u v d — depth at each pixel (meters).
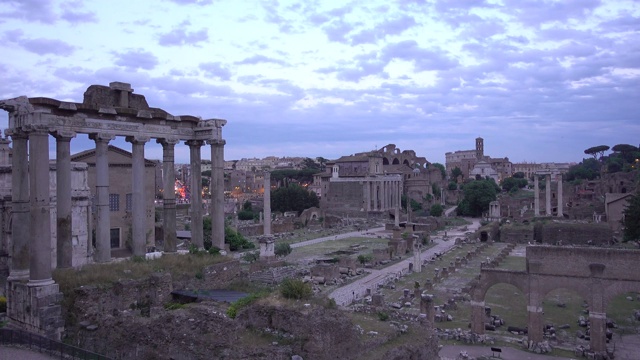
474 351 48.59
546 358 46.91
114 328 32.00
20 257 35.34
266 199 96.56
